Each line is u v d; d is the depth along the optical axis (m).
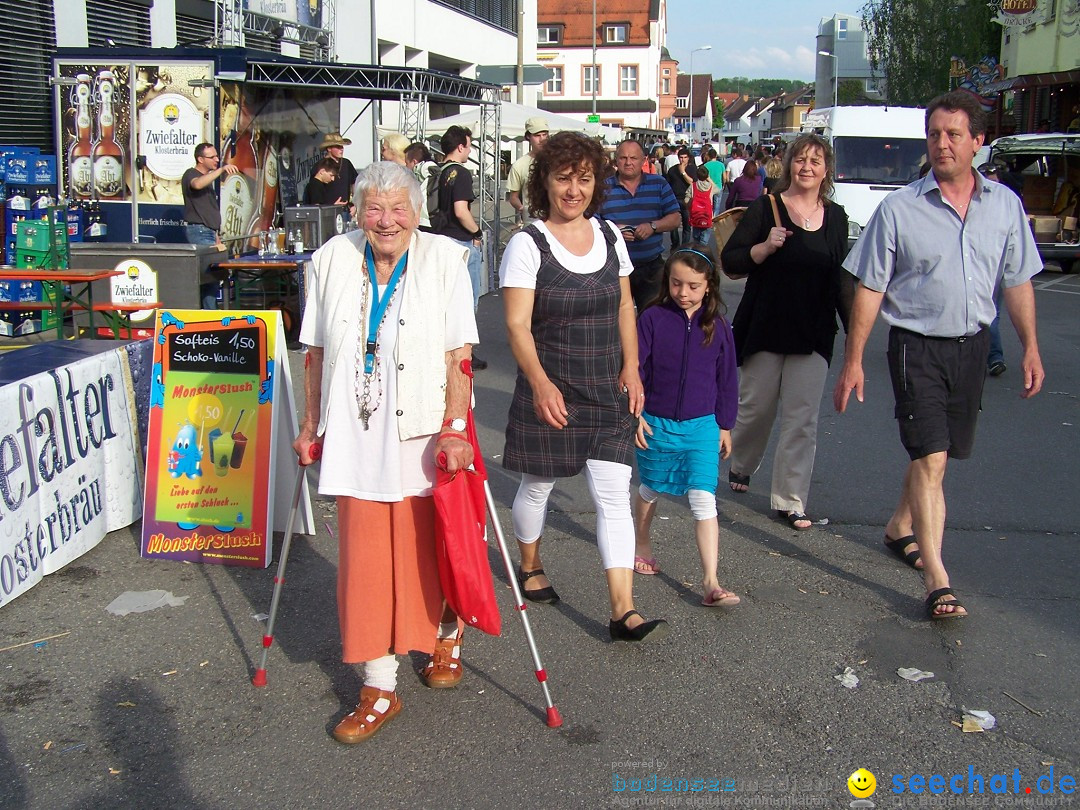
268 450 4.93
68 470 4.88
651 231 7.08
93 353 5.23
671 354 4.49
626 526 4.16
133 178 11.51
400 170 3.42
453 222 9.20
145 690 3.80
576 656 4.11
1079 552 5.26
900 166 18.67
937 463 4.47
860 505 5.97
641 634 4.07
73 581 4.74
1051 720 3.66
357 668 3.99
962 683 3.92
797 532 5.53
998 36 36.09
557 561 5.09
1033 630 4.37
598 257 4.03
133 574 4.84
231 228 11.89
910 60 37.75
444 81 13.15
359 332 3.45
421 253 3.50
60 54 11.34
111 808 3.12
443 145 9.27
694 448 4.54
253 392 4.96
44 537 4.71
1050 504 5.98
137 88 11.37
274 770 3.33
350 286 3.48
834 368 9.96
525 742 3.50
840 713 3.70
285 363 5.06
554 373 4.05
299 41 16.09
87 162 11.51
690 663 4.06
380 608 3.49
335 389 3.45
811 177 5.20
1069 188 18.61
